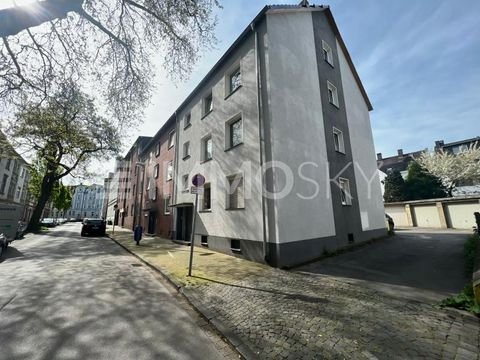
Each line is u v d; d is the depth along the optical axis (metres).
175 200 15.54
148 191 22.12
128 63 7.45
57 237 17.59
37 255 9.41
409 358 2.76
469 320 3.63
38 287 5.28
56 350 2.87
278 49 9.23
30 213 42.94
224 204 10.12
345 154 11.83
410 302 4.36
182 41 7.38
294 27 10.40
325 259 8.28
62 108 7.96
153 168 21.33
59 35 6.80
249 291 5.13
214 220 10.73
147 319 3.84
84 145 21.38
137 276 6.55
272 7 9.17
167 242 14.25
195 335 3.40
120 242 14.07
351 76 14.58
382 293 4.86
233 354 2.96
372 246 10.51
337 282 5.70
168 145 18.31
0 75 6.99
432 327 3.45
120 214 35.12
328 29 13.07
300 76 9.98
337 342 3.10
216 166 11.10
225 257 8.97
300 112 9.50
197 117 13.81
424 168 27.53
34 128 15.00
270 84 8.53
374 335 3.26
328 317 3.83
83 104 8.76
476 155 27.25
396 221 23.69
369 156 14.39
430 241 11.23
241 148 9.54
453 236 12.85
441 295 4.64
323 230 9.12
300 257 7.87
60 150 21.50
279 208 7.68
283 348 2.98
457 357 2.77
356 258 8.28
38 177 28.89
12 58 6.77
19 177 36.03
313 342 3.11
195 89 13.91
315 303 4.42
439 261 7.20
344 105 12.90
